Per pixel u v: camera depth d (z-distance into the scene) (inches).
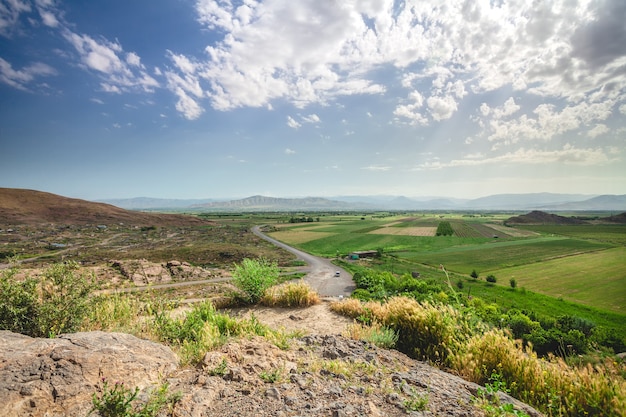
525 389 177.0
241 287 501.4
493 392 148.3
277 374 155.5
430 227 6491.1
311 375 160.9
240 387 143.3
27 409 111.2
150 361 160.2
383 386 152.9
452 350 233.8
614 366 184.2
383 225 7047.2
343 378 159.9
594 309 1734.7
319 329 342.6
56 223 5920.3
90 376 134.6
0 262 1434.5
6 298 204.2
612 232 5984.3
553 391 165.3
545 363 194.4
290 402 130.5
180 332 236.4
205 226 7377.0
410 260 3297.2
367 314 359.3
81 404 119.3
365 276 2140.7
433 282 1983.3
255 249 3868.1
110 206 7628.0
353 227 6697.8
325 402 133.0
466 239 4857.3
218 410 124.0
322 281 2336.4
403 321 285.0
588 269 2810.0
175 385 142.7
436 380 169.3
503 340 210.1
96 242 4350.4
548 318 1269.7
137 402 122.4
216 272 2348.7
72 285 232.8
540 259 3307.1
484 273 2731.3
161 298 309.3
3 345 148.6
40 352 144.3
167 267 2187.5
